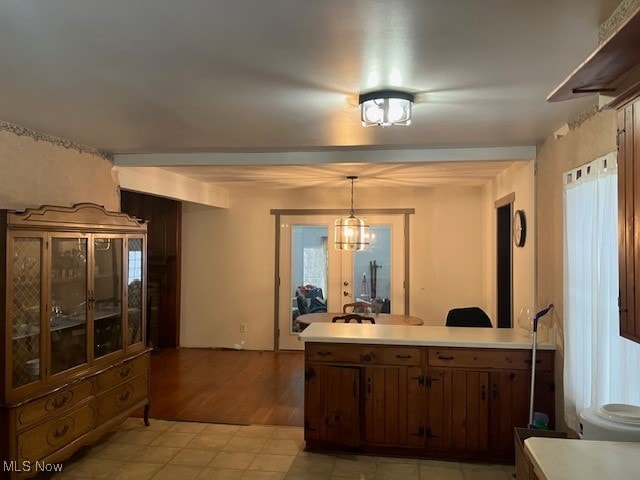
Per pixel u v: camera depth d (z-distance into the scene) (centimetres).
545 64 204
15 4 153
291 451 357
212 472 324
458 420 340
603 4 152
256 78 221
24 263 284
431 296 677
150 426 406
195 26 169
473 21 164
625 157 151
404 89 237
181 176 559
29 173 326
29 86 234
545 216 359
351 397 350
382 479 315
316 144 373
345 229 624
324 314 582
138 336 402
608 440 191
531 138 355
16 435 270
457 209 672
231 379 552
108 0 150
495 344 335
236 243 715
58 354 312
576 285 277
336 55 195
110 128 322
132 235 392
